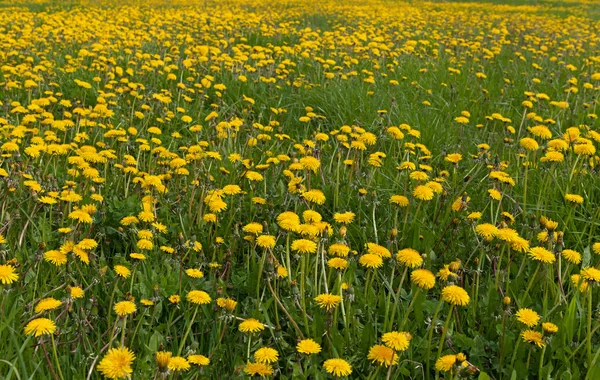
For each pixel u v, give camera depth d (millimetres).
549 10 24172
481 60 10109
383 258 3350
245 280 3168
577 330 2758
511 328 2787
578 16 21656
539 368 2459
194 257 3379
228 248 3461
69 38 10078
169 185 4398
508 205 4184
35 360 2396
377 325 2824
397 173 4777
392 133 4770
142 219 3438
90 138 5434
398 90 7449
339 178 4664
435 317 2494
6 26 12539
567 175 4422
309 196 3467
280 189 4297
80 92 6887
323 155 5344
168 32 11656
